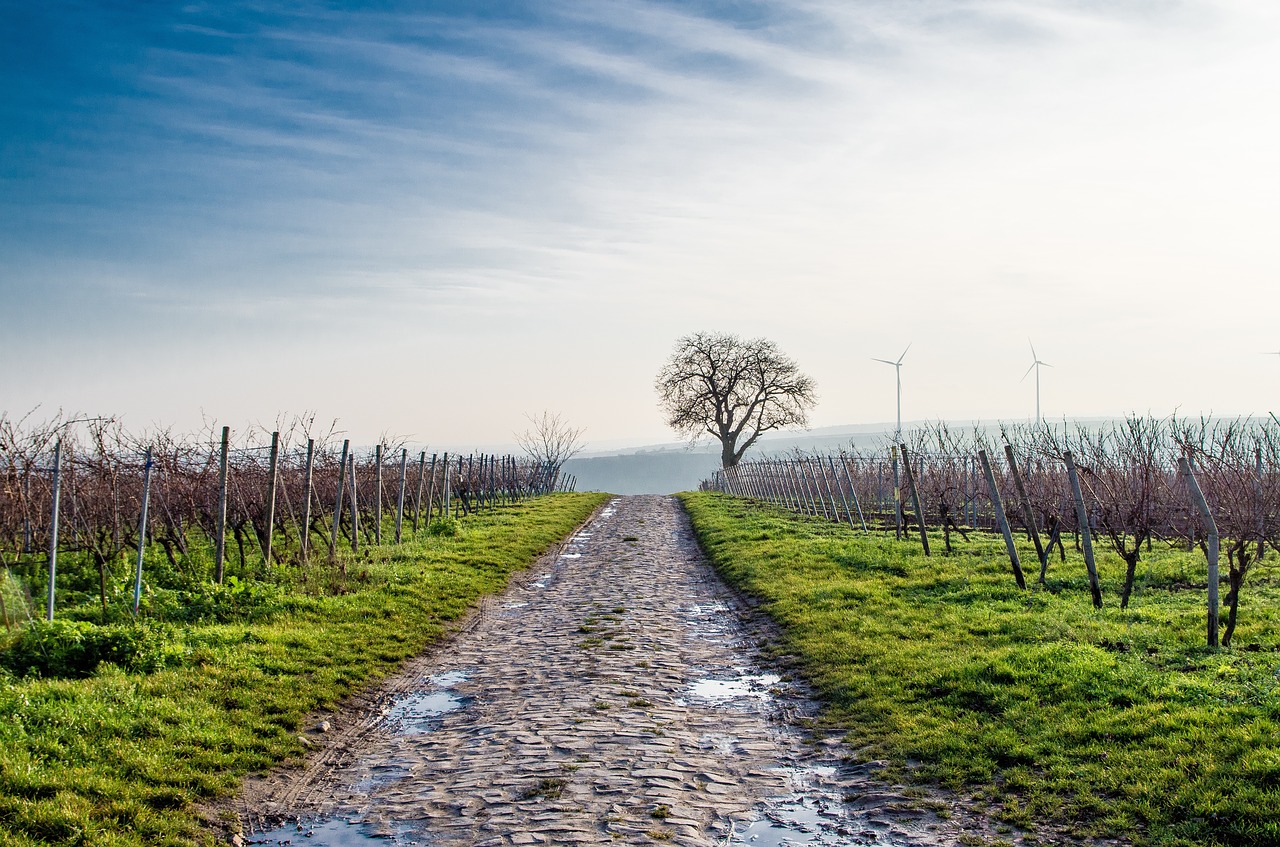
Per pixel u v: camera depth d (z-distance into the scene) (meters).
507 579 20.27
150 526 18.77
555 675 11.97
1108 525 13.41
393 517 30.84
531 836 6.73
